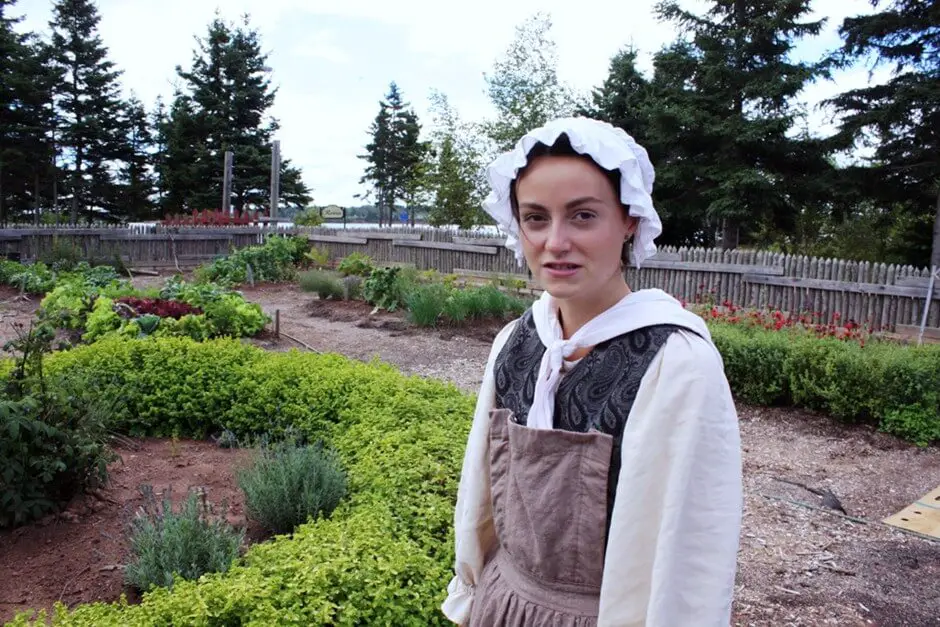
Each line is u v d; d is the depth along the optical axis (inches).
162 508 151.6
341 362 247.1
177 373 223.0
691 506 45.4
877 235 951.0
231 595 102.7
